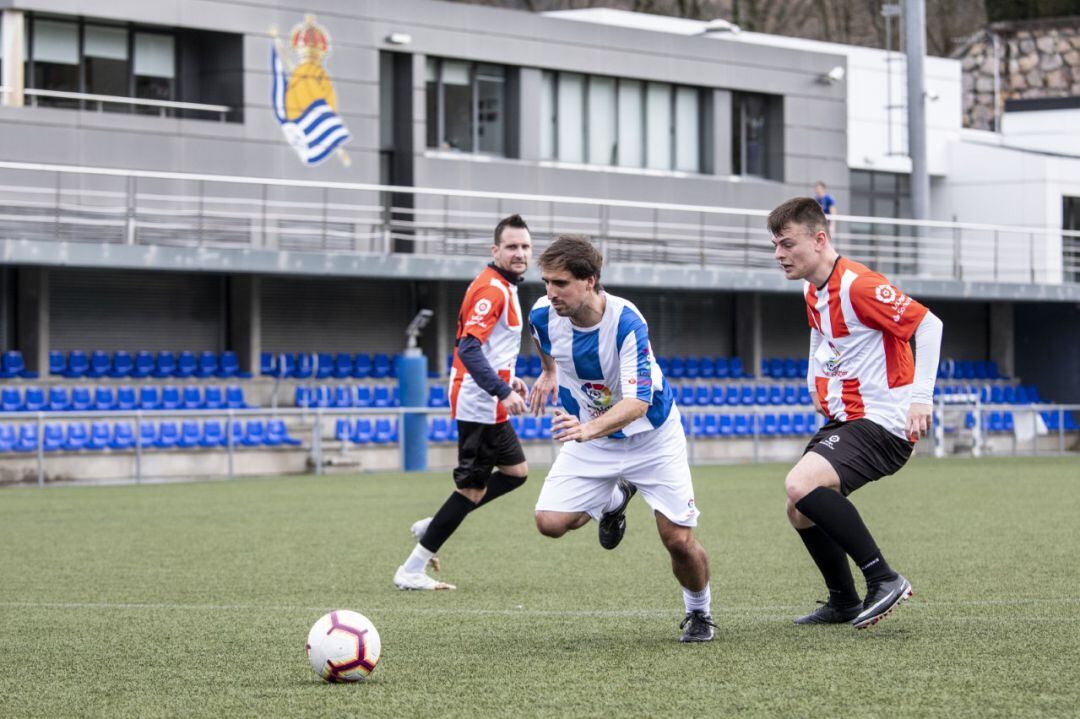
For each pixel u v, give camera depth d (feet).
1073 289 158.71
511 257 38.93
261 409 107.96
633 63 147.84
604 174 144.66
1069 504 72.23
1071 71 221.46
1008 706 23.18
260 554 51.52
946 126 180.75
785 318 159.12
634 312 28.60
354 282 130.31
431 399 128.77
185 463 110.32
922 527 59.47
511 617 34.81
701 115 154.71
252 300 122.62
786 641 29.89
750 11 243.19
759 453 142.51
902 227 176.35
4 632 33.12
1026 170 173.58
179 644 31.14
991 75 225.15
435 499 80.07
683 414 133.80
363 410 109.70
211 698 24.95
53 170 104.88
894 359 29.73
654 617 34.42
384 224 120.88
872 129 172.45
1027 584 40.37
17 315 114.32
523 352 137.08
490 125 140.46
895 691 24.45
